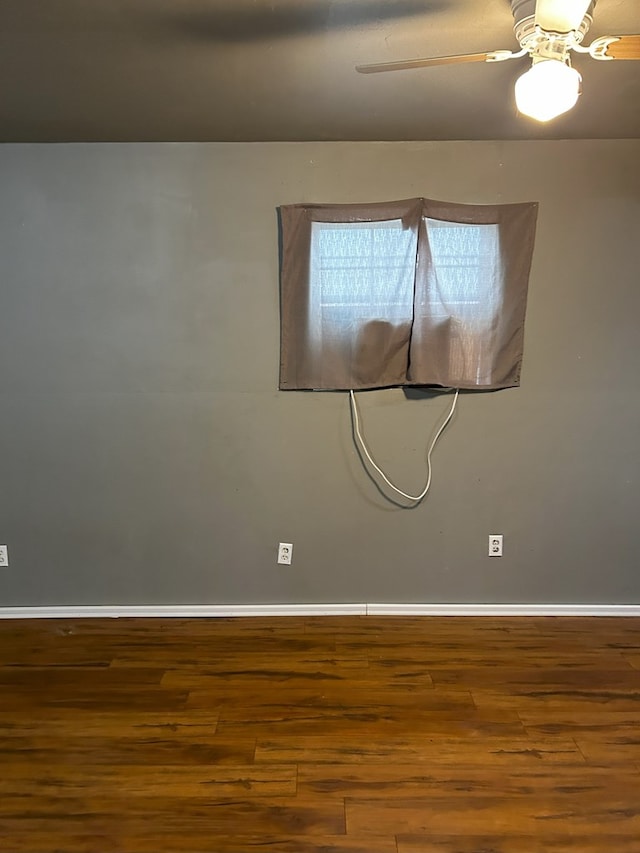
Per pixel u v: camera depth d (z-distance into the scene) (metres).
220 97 2.23
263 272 2.82
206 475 2.96
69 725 2.20
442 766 2.00
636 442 2.92
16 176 2.76
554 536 2.99
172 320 2.86
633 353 2.86
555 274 2.81
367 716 2.25
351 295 2.79
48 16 1.69
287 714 2.26
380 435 2.93
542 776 1.96
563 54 1.62
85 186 2.77
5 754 2.06
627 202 2.76
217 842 1.72
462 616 3.01
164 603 3.03
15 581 3.01
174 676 2.51
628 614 3.02
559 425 2.91
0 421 2.91
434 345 2.82
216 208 2.78
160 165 2.76
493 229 2.75
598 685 2.44
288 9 1.65
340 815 1.81
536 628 2.91
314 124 2.51
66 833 1.75
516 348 2.84
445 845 1.71
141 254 2.81
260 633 2.87
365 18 1.70
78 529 2.98
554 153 2.73
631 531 2.98
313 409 2.91
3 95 2.22
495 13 1.67
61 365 2.88
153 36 1.80
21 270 2.82
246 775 1.96
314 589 3.02
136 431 2.93
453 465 2.95
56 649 2.72
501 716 2.25
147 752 2.06
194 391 2.90
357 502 2.98
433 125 2.53
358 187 2.76
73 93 2.20
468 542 3.00
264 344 2.87
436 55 1.92
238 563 3.01
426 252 2.75
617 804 1.85
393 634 2.85
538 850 1.69
